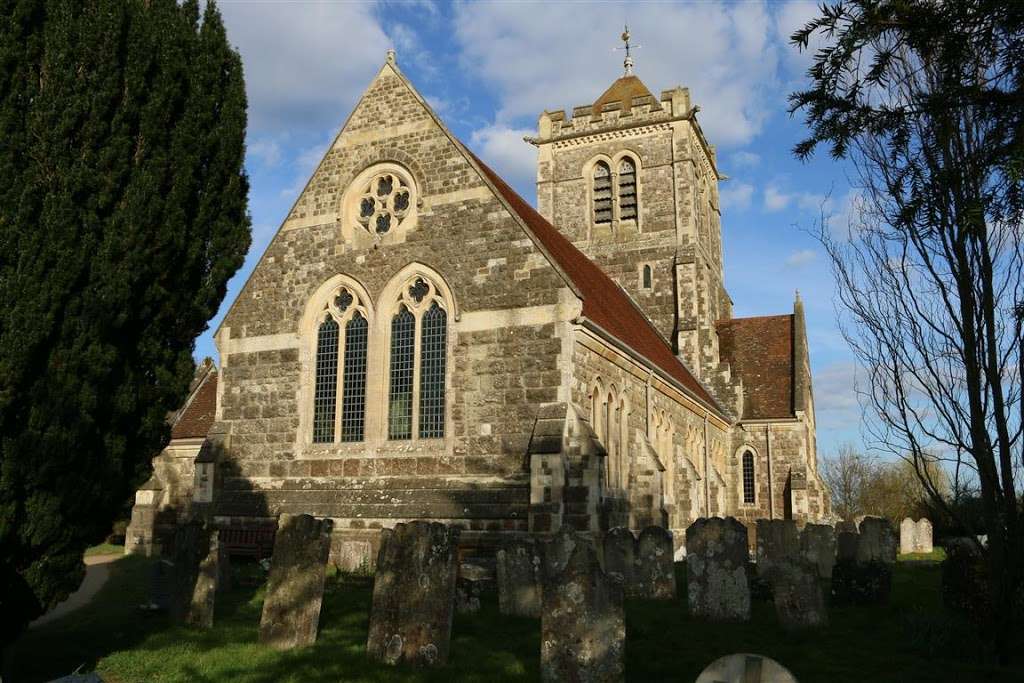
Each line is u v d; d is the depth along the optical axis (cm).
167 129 1483
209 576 1817
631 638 1619
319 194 3112
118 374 1413
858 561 2148
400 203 2970
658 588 2119
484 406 2642
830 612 1931
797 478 4700
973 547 1792
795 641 1612
